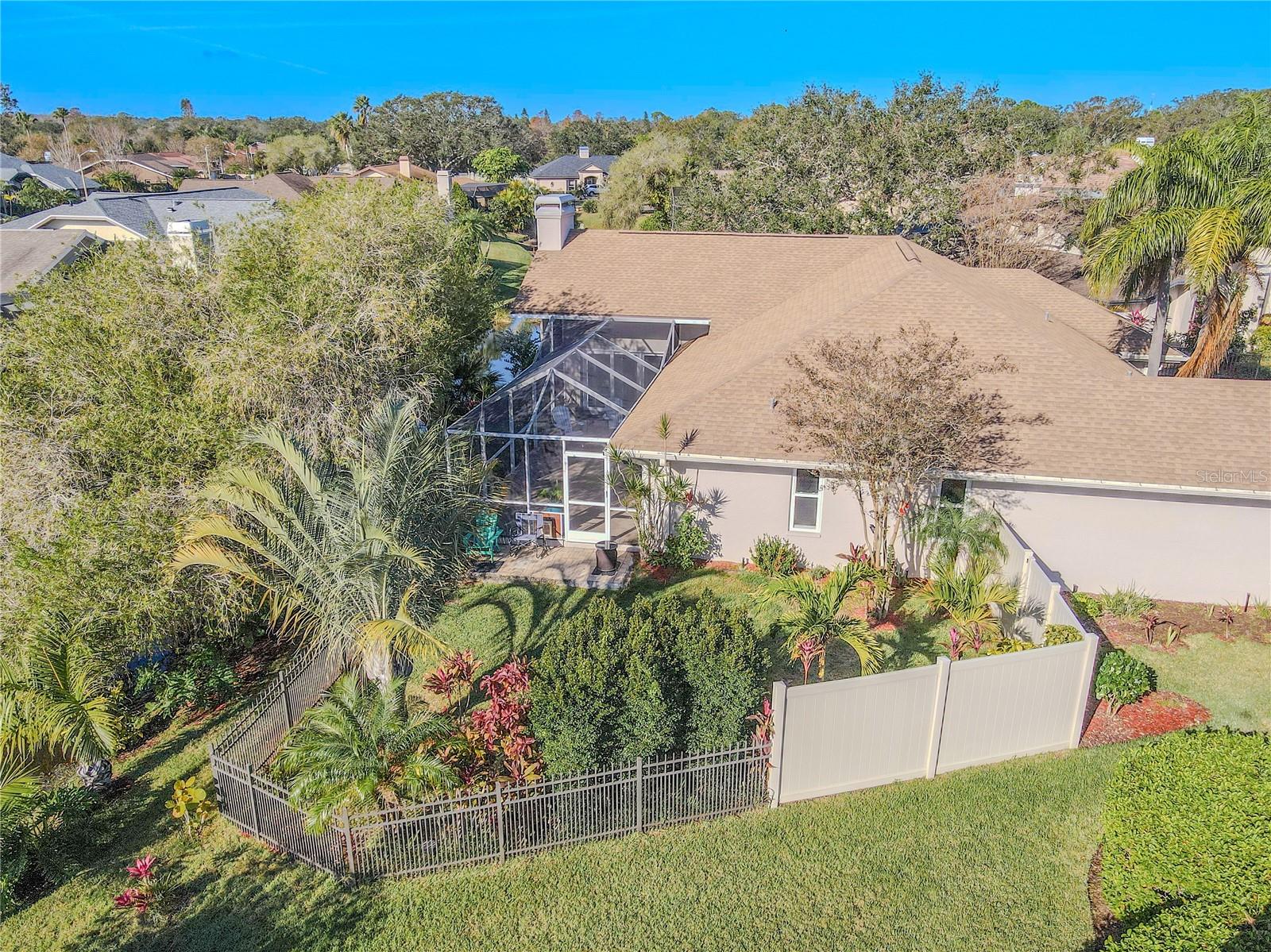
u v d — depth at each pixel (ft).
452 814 36.83
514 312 89.56
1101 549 59.26
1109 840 34.19
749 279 90.79
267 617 58.08
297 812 38.11
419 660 53.72
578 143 524.11
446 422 71.92
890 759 41.73
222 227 68.18
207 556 42.27
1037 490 59.00
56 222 165.17
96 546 48.65
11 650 47.09
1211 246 65.82
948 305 69.87
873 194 155.53
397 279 67.97
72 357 56.59
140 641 49.93
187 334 59.16
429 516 45.73
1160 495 56.95
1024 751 43.78
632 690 39.11
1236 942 26.71
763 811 40.47
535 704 39.27
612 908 35.14
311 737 40.93
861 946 33.01
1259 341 110.63
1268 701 47.44
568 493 71.46
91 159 418.92
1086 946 32.60
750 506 65.46
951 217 149.28
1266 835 30.25
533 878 36.86
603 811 38.93
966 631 50.24
